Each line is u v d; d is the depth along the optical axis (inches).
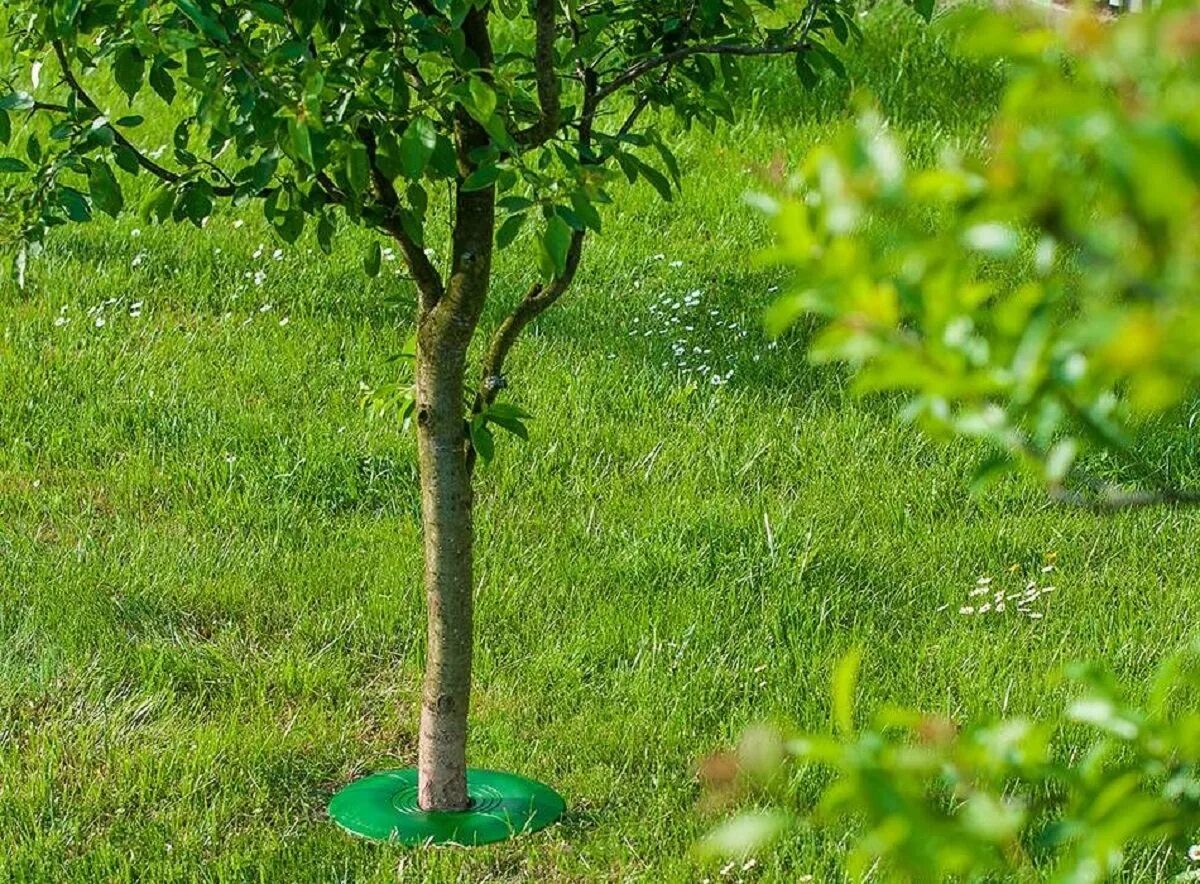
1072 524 363.9
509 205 208.5
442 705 252.4
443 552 248.5
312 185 223.5
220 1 203.6
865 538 357.1
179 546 346.3
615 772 271.0
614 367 436.8
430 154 198.2
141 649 302.8
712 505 369.1
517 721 287.3
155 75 215.8
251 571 338.0
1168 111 58.9
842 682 90.9
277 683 297.4
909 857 82.9
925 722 91.0
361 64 208.4
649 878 237.6
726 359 441.7
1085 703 95.5
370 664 309.4
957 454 393.7
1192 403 396.8
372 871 241.1
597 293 484.7
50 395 417.1
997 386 73.0
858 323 71.5
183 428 402.3
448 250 513.3
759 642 312.8
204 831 249.3
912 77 616.1
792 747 89.1
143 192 546.0
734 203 543.5
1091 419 78.6
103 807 255.9
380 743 282.8
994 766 91.7
